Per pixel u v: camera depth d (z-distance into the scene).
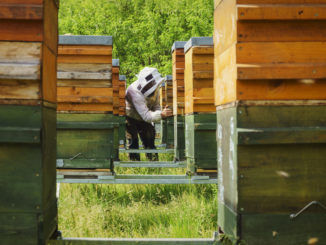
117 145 7.18
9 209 2.05
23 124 2.03
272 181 2.11
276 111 2.10
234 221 2.15
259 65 2.07
